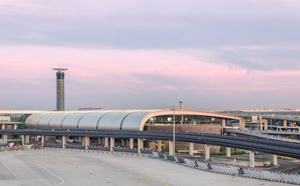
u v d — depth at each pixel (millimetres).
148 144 140625
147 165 86062
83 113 171375
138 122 138750
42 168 82188
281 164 104188
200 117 163375
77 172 75500
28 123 196250
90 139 162250
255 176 66438
